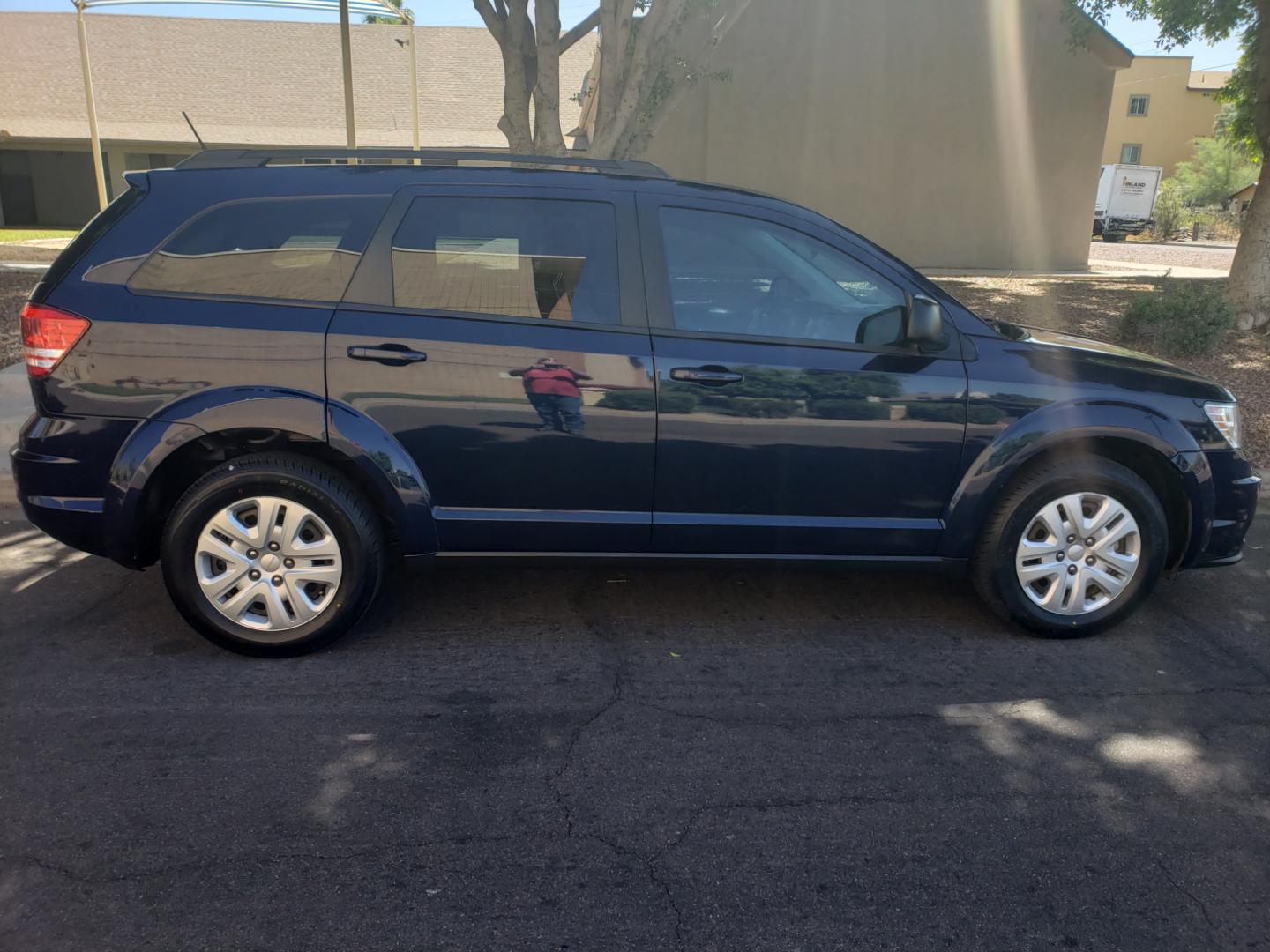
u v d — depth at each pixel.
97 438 3.60
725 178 18.94
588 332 3.74
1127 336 10.25
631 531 3.87
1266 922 2.51
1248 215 10.84
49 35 29.94
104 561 4.87
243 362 3.60
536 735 3.33
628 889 2.58
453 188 3.77
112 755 3.13
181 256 3.65
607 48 8.41
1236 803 3.03
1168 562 4.34
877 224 19.50
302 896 2.51
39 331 3.57
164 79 29.70
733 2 9.02
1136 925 2.49
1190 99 54.28
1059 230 19.94
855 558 4.03
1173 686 3.80
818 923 2.47
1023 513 3.99
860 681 3.79
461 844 2.75
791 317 3.92
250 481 3.62
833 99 18.77
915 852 2.77
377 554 3.81
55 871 2.58
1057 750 3.31
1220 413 4.16
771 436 3.81
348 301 3.67
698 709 3.55
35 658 3.80
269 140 29.08
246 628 3.76
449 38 31.19
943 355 3.92
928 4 18.47
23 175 28.98
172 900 2.48
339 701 3.52
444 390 3.67
